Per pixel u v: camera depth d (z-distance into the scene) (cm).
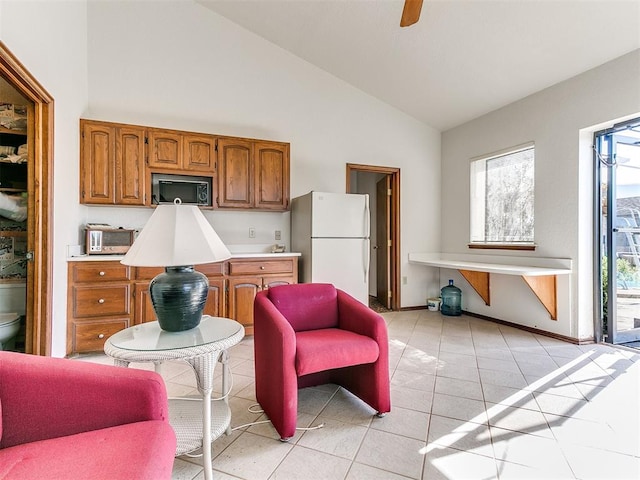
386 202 478
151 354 128
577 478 141
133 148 315
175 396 214
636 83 275
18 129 258
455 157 467
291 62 409
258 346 203
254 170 360
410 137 473
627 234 313
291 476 143
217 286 322
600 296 319
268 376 185
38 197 230
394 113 463
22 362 104
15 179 277
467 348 308
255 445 166
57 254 254
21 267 265
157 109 352
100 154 307
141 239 144
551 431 175
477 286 420
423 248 482
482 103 398
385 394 189
